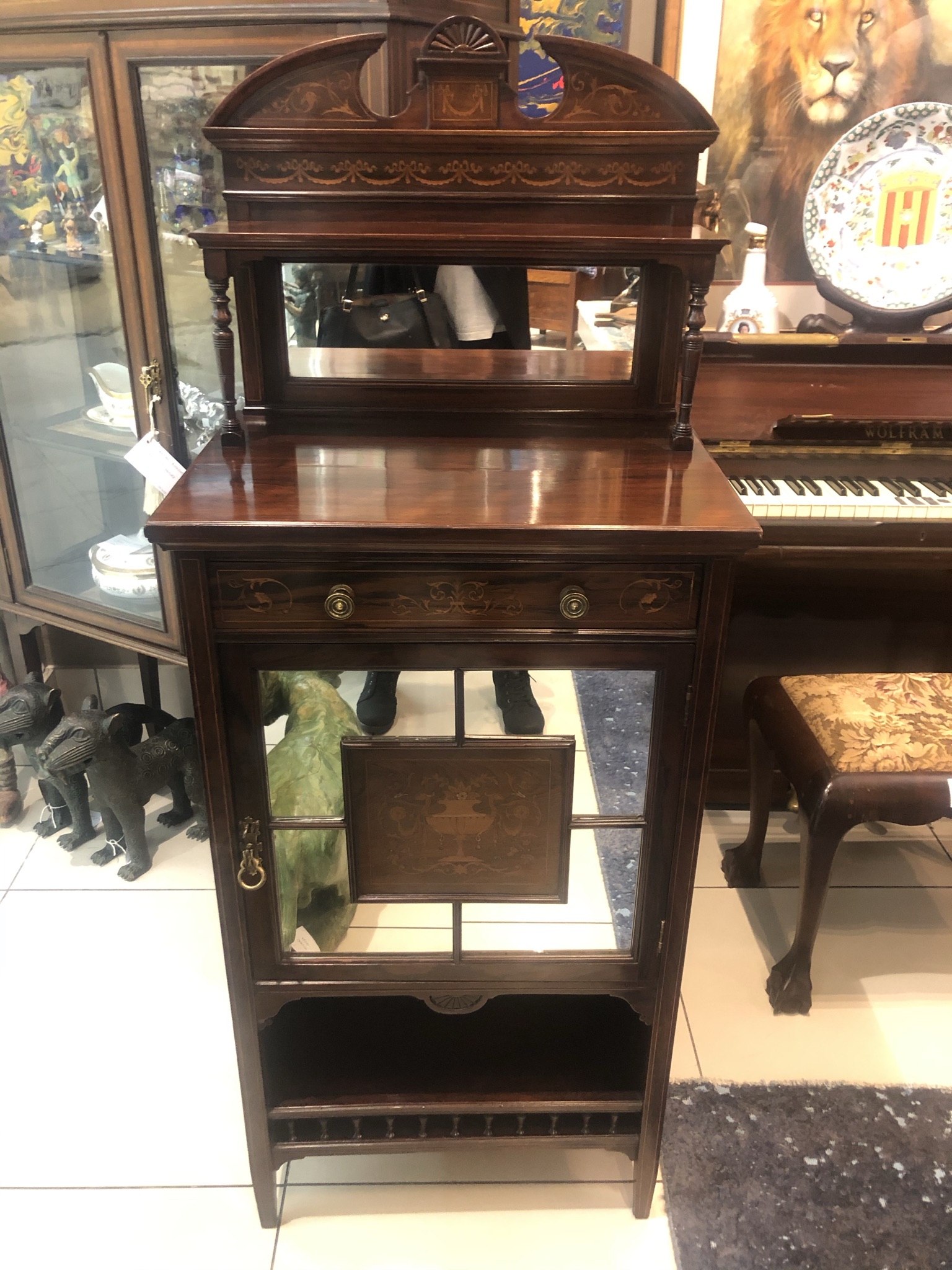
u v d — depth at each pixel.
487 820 1.03
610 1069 1.26
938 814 1.40
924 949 1.66
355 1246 1.21
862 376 1.70
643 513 0.89
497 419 1.15
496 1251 1.21
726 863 1.79
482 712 0.97
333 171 0.99
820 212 1.70
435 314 1.11
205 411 1.51
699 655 0.94
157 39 1.24
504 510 0.89
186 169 1.33
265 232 0.96
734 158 1.77
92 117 1.33
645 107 0.97
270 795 1.02
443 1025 1.33
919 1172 1.29
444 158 0.99
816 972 1.60
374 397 1.15
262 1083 1.16
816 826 1.41
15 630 2.08
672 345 1.11
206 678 0.94
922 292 1.73
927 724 1.45
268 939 1.08
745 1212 1.25
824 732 1.46
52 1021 1.49
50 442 1.65
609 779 1.01
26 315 1.57
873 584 1.79
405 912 1.09
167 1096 1.38
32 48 1.31
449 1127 1.23
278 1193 1.28
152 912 1.69
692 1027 1.50
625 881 1.07
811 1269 1.18
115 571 1.63
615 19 1.71
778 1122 1.36
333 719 0.98
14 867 1.80
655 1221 1.24
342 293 1.09
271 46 1.20
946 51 1.67
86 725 1.62
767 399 1.68
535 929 1.10
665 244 0.93
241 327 1.10
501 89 0.97
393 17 1.14
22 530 1.72
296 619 0.92
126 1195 1.26
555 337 1.12
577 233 0.96
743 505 0.91
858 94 1.71
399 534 0.85
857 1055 1.46
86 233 1.45
